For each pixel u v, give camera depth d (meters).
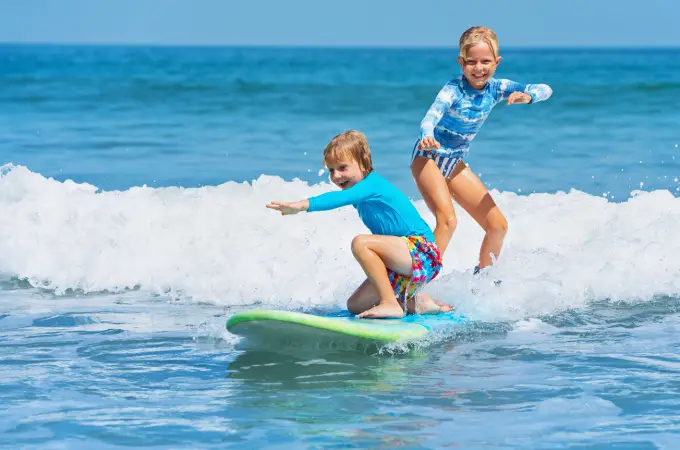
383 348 18.47
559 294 22.48
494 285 22.17
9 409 14.56
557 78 126.69
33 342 19.08
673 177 45.16
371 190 19.45
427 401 15.05
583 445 12.95
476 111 21.89
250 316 17.56
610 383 15.99
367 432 13.54
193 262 25.45
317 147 56.53
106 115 77.12
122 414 14.36
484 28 21.78
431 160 22.11
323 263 25.16
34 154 53.72
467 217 28.98
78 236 26.97
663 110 79.25
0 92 97.81
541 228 28.31
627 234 26.80
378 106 83.06
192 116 76.50
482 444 13.01
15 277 25.75
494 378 16.41
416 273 19.77
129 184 43.31
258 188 31.92
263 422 14.00
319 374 16.70
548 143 59.09
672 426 13.70
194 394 15.45
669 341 19.22
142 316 21.67
